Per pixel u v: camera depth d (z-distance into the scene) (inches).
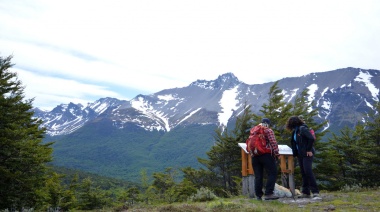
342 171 1237.1
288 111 1126.4
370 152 1157.1
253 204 321.1
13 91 892.6
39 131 1040.8
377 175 1138.0
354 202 318.3
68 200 1296.8
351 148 1222.9
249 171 403.5
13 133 756.0
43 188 948.6
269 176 347.9
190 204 344.5
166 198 1051.3
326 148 1142.3
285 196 406.3
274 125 1134.4
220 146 1280.8
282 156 406.6
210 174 1373.0
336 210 282.5
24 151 755.4
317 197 348.8
